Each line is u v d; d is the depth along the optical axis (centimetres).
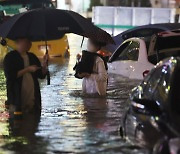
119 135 1270
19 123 1462
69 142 1266
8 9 3438
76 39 5203
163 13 4909
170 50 1778
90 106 1720
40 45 3219
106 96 1842
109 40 1639
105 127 1421
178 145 853
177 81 1037
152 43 1834
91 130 1388
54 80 2366
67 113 1617
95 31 1561
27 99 1488
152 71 1165
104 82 1828
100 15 5003
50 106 1730
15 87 1459
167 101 980
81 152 1177
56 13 1470
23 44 1441
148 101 980
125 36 2595
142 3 6244
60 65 3009
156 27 2500
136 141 1034
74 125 1453
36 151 1194
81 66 1812
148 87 1124
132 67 1919
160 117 934
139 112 988
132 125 1055
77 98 1862
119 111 1639
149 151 956
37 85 1502
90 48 1800
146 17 4909
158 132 920
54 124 1462
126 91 1895
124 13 4950
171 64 1095
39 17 1445
